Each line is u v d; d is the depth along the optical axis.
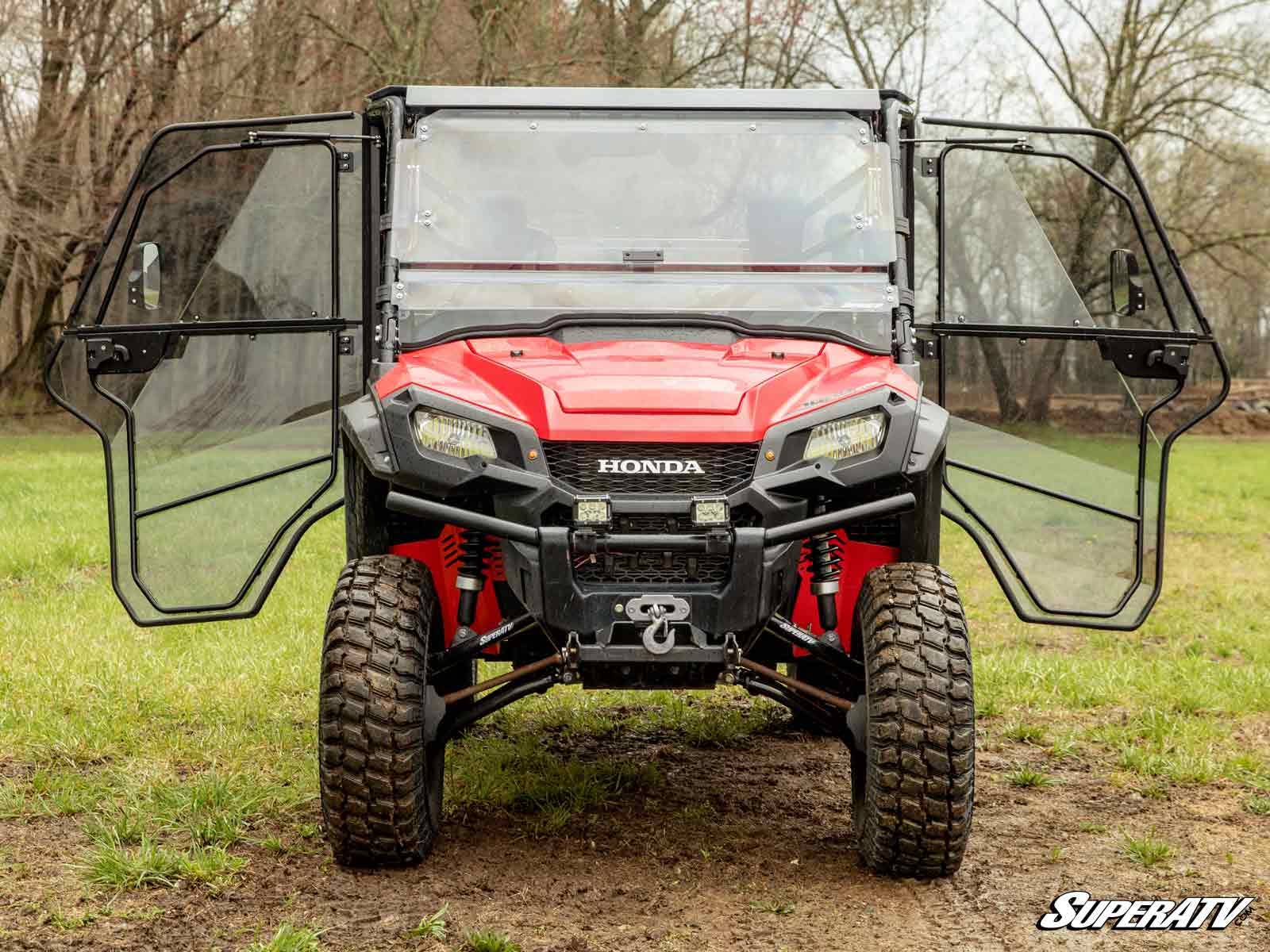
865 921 3.86
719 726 5.97
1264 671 7.09
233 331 4.70
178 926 3.78
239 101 28.00
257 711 6.07
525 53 26.00
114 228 4.66
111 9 28.89
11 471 17.58
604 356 4.43
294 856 4.32
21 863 4.26
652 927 3.79
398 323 4.66
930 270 5.18
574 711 6.34
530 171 4.83
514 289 4.70
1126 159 4.77
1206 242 33.75
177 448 5.13
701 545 3.93
